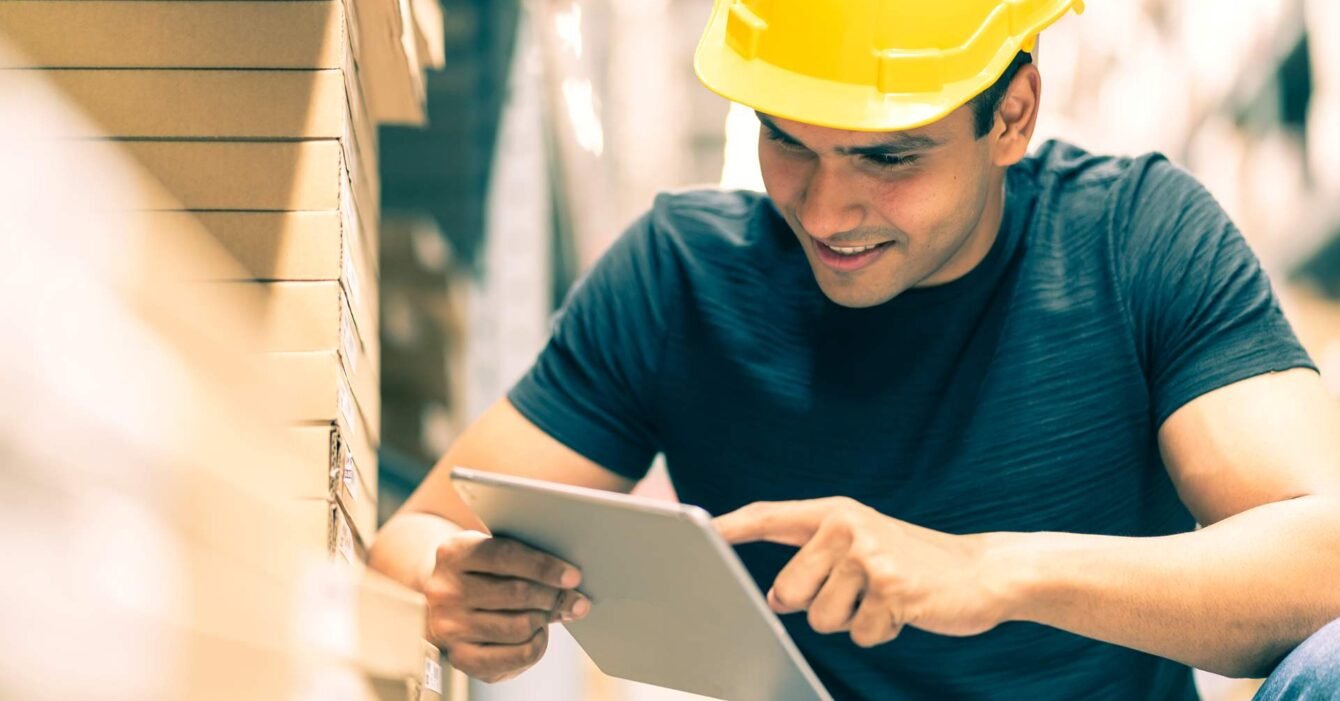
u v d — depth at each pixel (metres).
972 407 1.55
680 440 1.68
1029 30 1.41
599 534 1.14
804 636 1.62
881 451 1.58
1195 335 1.46
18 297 0.62
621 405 1.70
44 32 1.25
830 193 1.36
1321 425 1.37
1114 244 1.55
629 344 1.68
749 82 1.40
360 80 1.46
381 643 1.05
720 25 1.51
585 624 1.35
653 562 1.13
